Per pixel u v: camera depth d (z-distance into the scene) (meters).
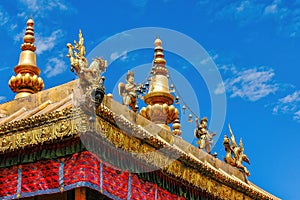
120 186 15.41
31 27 22.36
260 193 20.67
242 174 22.27
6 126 15.16
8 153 15.28
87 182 14.42
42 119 14.79
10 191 15.19
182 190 17.64
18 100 17.45
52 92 16.92
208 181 18.36
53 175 14.82
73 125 14.41
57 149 14.86
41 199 16.02
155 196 16.58
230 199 19.31
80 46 15.58
